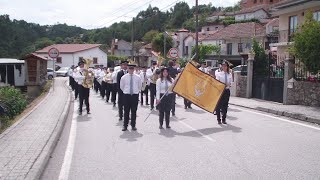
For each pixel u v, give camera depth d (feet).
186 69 39.19
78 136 34.55
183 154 27.07
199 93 39.52
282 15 100.99
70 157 26.66
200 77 39.55
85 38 384.27
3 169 22.12
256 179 21.03
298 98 55.83
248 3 308.81
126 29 369.71
